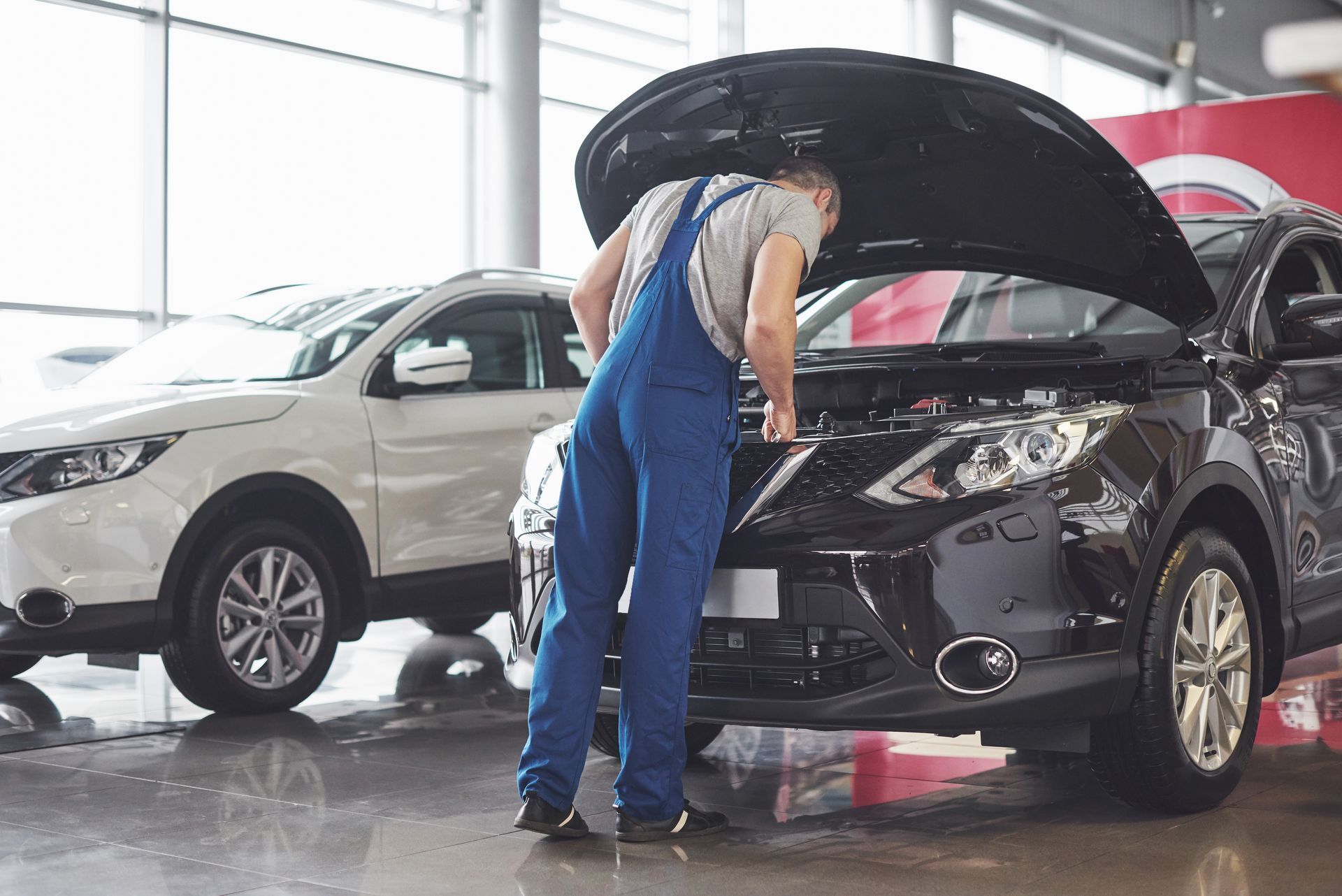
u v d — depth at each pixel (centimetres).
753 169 311
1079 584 243
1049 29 1581
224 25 1020
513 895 217
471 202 1169
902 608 236
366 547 422
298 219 1070
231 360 451
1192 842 243
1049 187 294
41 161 938
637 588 246
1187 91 1616
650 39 1295
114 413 381
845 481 250
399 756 340
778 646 250
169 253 987
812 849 244
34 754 344
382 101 1116
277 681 405
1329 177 743
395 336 446
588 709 255
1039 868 228
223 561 391
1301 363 322
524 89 1148
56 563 359
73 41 946
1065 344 312
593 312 267
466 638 591
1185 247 287
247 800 290
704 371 246
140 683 471
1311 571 314
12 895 220
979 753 335
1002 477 243
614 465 253
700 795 292
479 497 449
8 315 926
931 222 327
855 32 1445
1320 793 282
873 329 368
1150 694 251
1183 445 267
